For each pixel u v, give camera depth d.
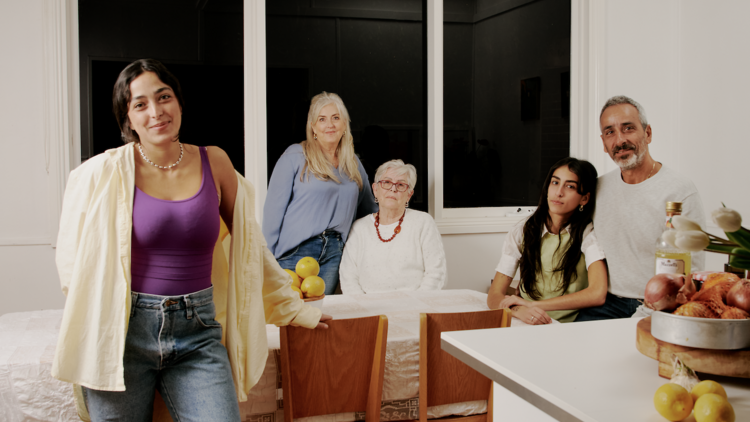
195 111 2.89
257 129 2.91
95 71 2.76
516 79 3.33
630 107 2.14
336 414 1.46
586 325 1.24
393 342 1.46
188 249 1.12
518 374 0.91
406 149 3.21
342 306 1.90
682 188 2.07
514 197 3.36
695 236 0.80
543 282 2.19
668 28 3.33
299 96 3.00
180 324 1.11
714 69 3.08
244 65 2.91
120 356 1.05
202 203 1.14
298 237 2.73
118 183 1.10
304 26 3.00
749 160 2.90
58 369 1.04
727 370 0.83
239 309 1.27
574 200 2.12
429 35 3.15
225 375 1.15
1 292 2.60
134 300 1.09
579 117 3.37
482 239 3.25
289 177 2.75
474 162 3.28
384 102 3.15
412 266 2.43
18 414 1.25
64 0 2.63
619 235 2.13
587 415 0.75
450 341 1.13
